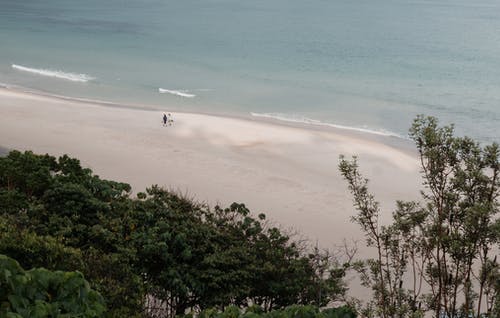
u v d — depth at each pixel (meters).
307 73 95.88
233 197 45.56
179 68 97.62
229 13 176.12
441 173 14.91
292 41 126.38
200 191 46.28
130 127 62.00
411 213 15.69
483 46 123.81
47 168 24.42
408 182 50.44
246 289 20.69
